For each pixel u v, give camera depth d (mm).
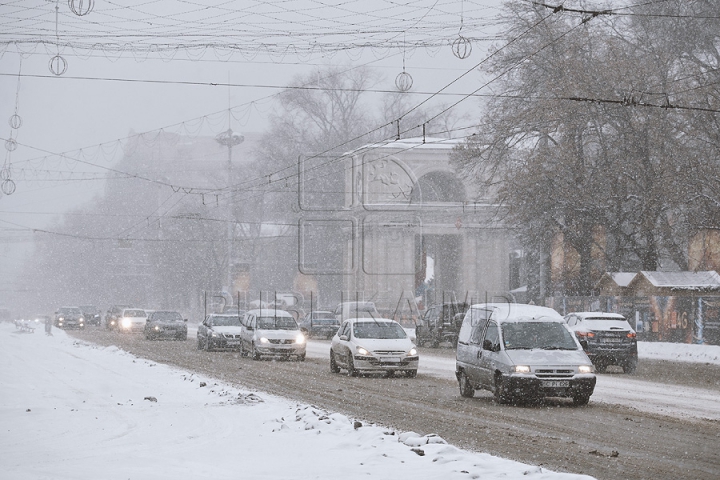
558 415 19203
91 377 29344
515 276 91938
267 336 39719
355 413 19703
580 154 56125
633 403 21844
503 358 21328
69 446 14594
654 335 51188
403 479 11320
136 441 15109
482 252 81375
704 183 48094
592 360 34375
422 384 27703
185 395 23312
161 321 61969
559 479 10984
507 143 58219
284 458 13172
